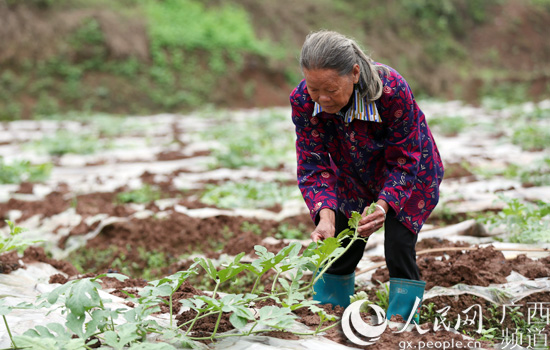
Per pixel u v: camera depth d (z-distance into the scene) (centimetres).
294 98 319
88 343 272
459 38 2564
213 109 1933
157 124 1488
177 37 2109
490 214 565
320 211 323
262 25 2331
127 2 2191
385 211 309
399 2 2556
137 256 555
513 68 2498
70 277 431
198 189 781
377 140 318
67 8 2061
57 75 1934
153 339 288
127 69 1995
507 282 387
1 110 1825
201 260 299
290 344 293
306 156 335
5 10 1956
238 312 277
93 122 1586
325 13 2452
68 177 882
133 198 721
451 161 885
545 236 433
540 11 2645
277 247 511
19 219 661
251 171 886
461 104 1939
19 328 299
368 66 293
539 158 857
